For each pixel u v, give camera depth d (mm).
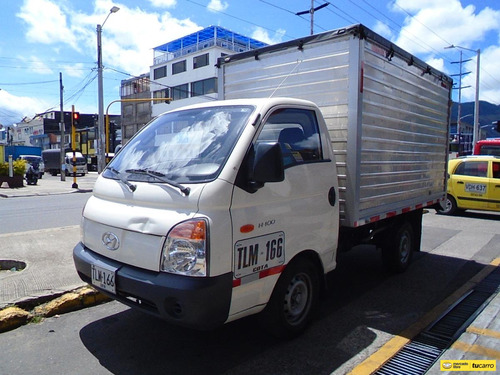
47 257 5840
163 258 2949
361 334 3951
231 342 3742
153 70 60125
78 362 3365
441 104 6777
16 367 3270
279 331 3607
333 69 4379
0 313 3959
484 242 8125
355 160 4219
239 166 3096
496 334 3963
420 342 3807
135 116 65062
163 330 3967
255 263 3164
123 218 3250
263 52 5047
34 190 20344
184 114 3953
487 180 11062
